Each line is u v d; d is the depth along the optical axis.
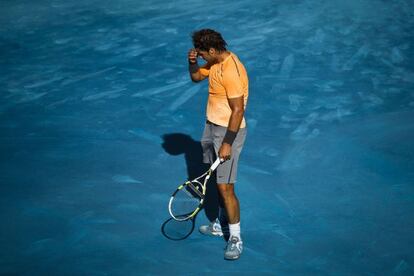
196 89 30.33
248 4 45.28
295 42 36.47
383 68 32.06
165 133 25.77
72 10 45.88
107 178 22.17
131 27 40.91
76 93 30.31
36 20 43.38
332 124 25.84
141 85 31.03
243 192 20.86
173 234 18.69
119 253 17.75
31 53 36.47
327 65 32.72
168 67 33.44
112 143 24.95
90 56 35.66
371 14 41.47
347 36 37.28
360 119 26.23
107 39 38.62
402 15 41.06
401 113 26.67
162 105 28.56
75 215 19.81
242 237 18.38
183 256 17.58
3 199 20.84
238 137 16.72
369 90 29.28
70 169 22.92
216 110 16.69
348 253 17.45
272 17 41.75
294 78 31.06
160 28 40.41
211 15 42.91
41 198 20.91
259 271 16.78
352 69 32.06
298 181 21.48
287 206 19.97
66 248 18.03
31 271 16.95
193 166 22.92
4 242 18.34
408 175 21.67
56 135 25.83
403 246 17.70
